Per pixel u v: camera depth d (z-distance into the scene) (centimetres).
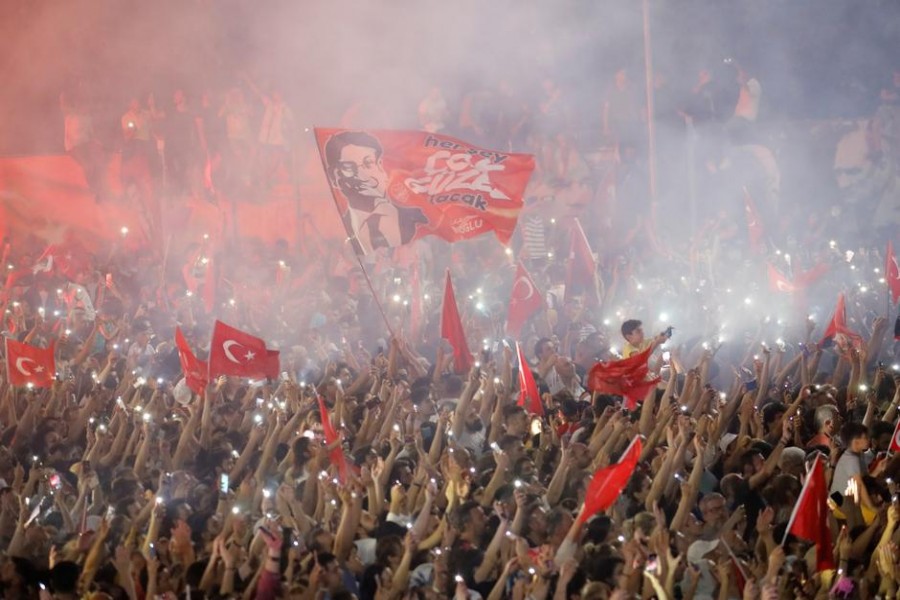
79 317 3906
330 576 1791
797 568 1869
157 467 2453
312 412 2595
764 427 2600
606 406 2562
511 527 1942
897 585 1833
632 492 2197
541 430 2544
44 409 2798
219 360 2783
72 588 1822
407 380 3038
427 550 1945
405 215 3109
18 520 2075
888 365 3262
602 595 1684
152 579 1808
